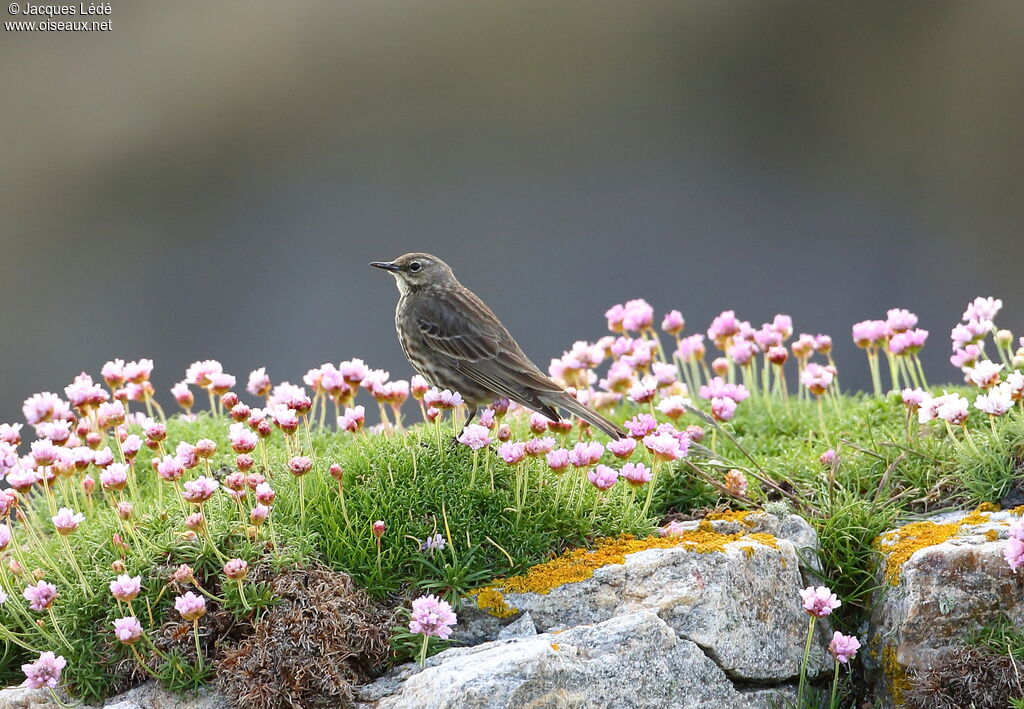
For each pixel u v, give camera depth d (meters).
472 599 9.09
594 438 12.05
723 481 10.93
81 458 9.78
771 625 9.09
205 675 8.48
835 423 12.15
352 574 9.12
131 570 8.94
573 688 8.05
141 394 11.57
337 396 11.20
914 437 11.13
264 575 8.85
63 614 8.85
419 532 9.41
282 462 10.53
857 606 9.56
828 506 10.16
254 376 11.49
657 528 9.95
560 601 9.03
